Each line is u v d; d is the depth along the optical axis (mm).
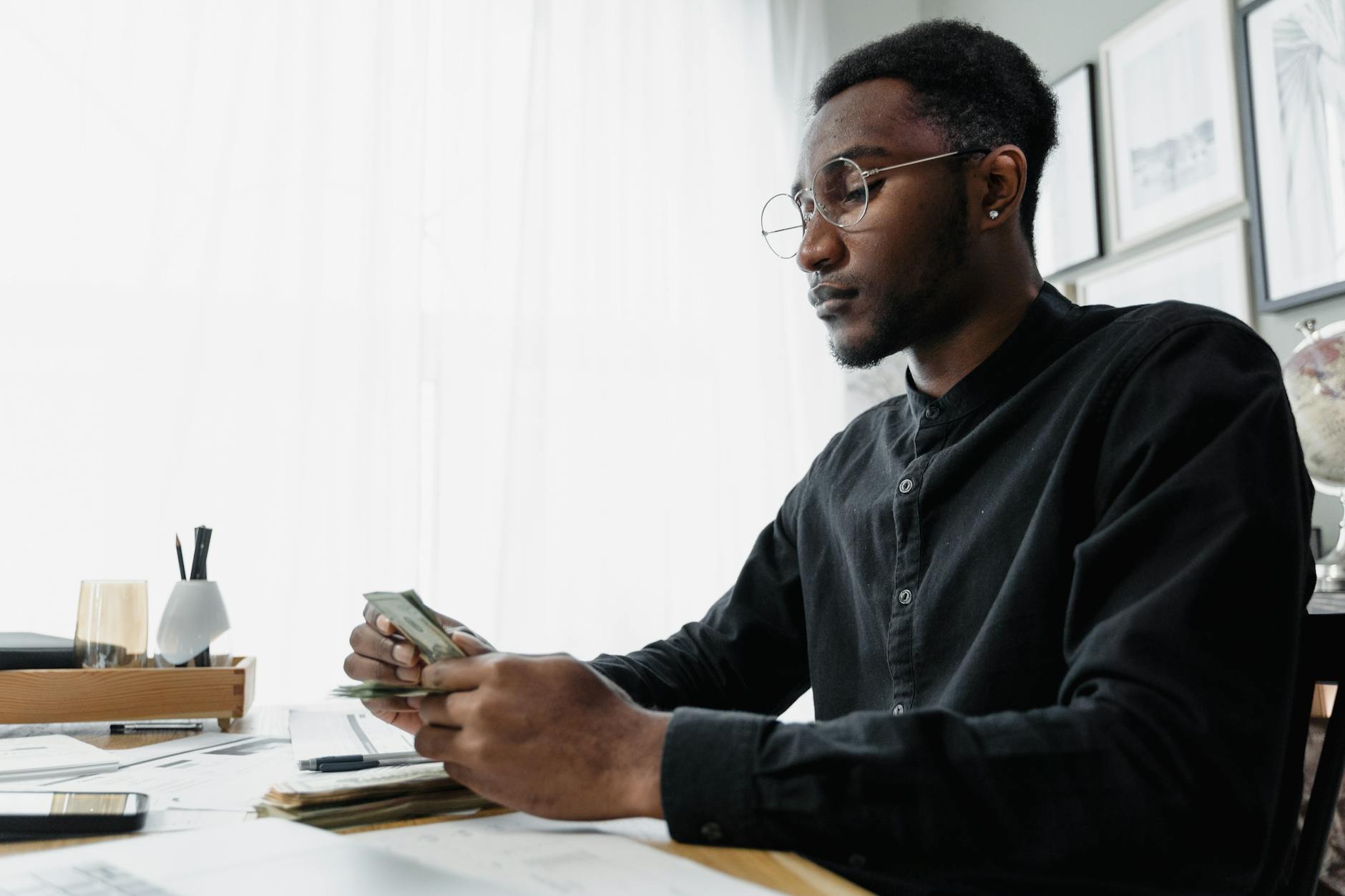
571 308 2678
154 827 593
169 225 2350
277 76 2455
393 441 2475
